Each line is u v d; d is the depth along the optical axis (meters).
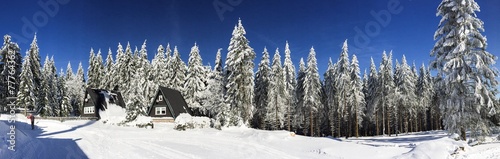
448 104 21.23
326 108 52.03
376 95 47.59
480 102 19.75
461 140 20.72
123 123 36.16
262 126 47.59
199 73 48.00
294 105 51.50
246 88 36.84
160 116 42.44
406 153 16.94
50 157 12.57
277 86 44.34
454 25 21.55
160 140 21.48
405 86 48.03
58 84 56.62
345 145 20.42
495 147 18.39
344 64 42.56
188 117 35.09
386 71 46.66
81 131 26.02
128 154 14.79
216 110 41.72
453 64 20.64
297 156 17.23
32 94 43.84
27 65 43.94
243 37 37.62
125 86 55.94
